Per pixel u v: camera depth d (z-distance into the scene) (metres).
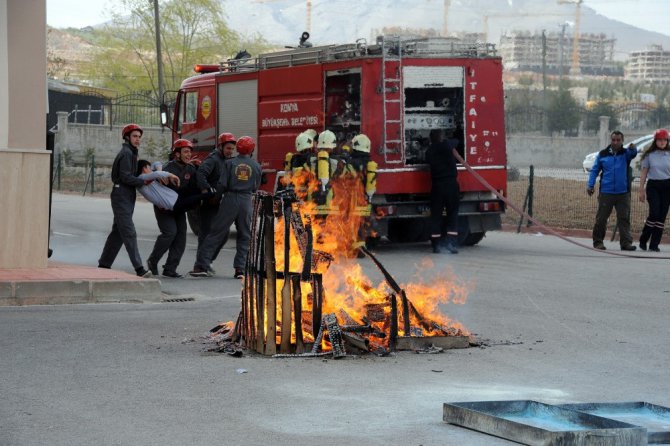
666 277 14.88
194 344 9.14
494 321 10.76
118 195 14.26
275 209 8.72
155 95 68.62
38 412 6.60
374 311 9.29
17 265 12.94
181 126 23.22
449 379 7.79
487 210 19.41
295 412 6.69
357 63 18.56
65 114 54.09
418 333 9.09
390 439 6.04
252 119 20.95
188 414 6.60
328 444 5.93
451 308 11.68
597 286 13.82
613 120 78.00
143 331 9.82
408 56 18.70
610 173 18.83
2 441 5.92
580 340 9.65
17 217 12.91
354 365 8.27
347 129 19.02
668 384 7.75
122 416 6.53
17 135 13.02
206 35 70.19
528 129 70.19
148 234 22.33
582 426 6.14
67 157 51.81
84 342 9.16
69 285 11.85
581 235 22.80
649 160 18.80
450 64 19.05
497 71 19.48
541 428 5.85
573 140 58.69
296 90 19.78
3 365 8.09
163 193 14.39
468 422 6.29
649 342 9.59
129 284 12.14
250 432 6.18
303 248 8.91
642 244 19.06
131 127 14.23
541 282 14.23
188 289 13.44
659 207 18.77
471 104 19.30
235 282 14.33
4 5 12.85
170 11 69.31
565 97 84.06
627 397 7.26
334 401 7.01
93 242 20.12
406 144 19.00
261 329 8.66
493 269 15.88
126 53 72.88
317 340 8.66
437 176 18.30
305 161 17.55
